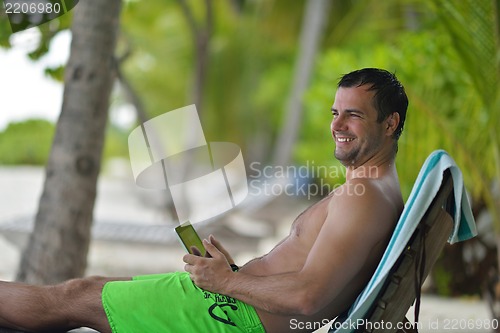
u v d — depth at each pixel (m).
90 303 10.19
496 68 18.22
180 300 9.95
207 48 38.66
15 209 42.41
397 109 9.70
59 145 16.50
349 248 9.11
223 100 76.00
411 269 9.39
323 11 50.22
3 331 10.37
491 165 20.94
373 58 25.50
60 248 16.42
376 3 39.31
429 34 24.34
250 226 34.19
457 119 21.95
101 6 16.25
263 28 60.31
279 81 75.81
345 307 9.94
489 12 17.91
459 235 10.54
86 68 16.33
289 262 9.84
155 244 26.16
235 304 9.82
